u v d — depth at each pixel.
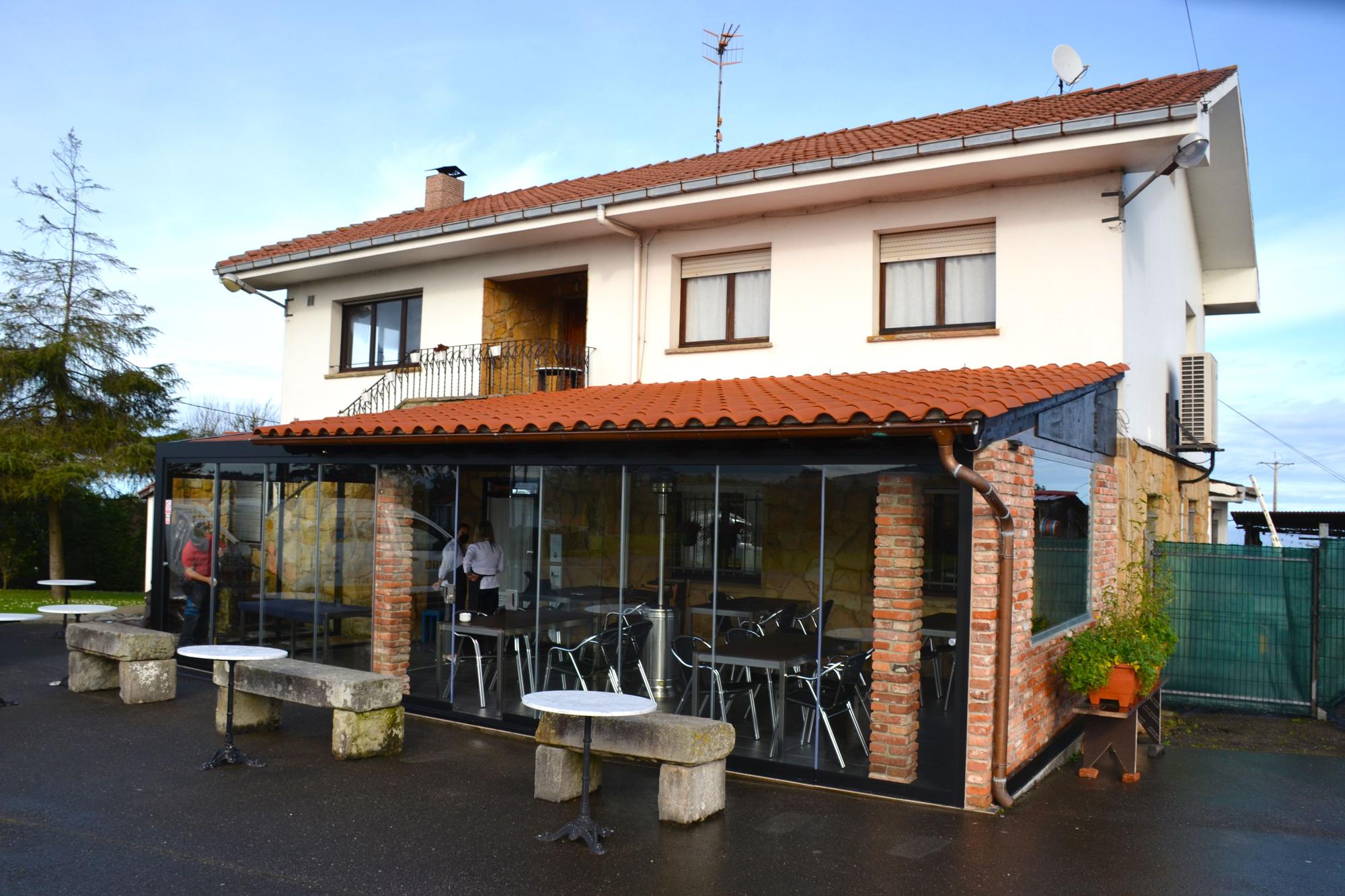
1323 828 6.66
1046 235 10.08
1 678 11.28
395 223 16.53
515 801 6.84
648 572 8.52
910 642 7.21
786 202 11.23
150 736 8.57
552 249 13.41
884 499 7.35
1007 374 8.98
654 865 5.64
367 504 10.53
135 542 26.17
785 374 11.48
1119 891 5.41
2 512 24.84
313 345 16.06
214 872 5.43
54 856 5.62
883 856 5.86
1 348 25.36
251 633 11.77
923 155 9.91
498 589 9.56
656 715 6.84
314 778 7.34
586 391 11.88
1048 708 8.05
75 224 26.89
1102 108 9.90
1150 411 11.27
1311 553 10.52
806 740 7.64
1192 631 10.93
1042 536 7.80
